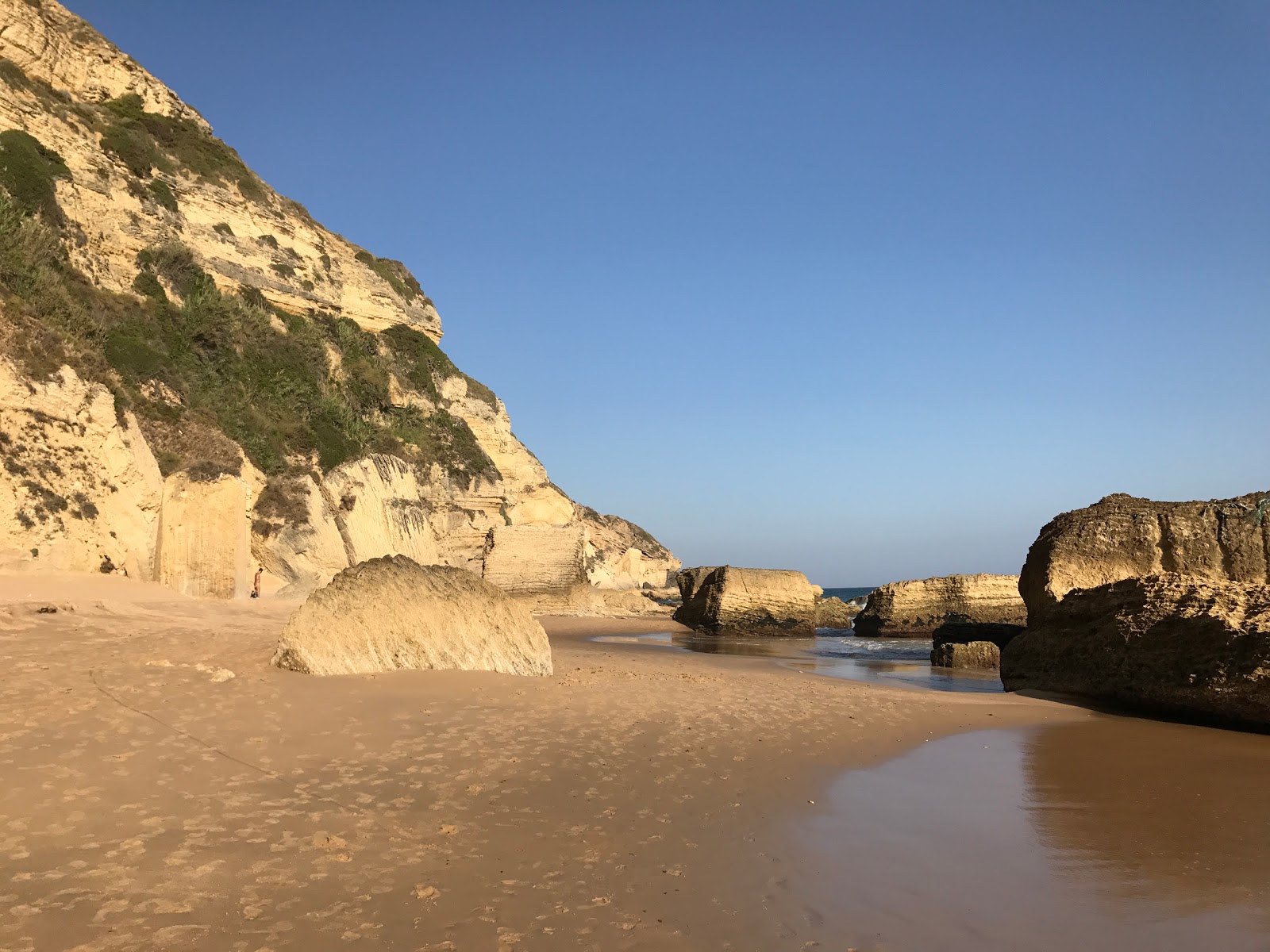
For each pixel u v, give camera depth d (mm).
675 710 12414
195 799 7125
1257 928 5668
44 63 34625
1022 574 22406
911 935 5473
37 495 19547
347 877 5828
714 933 5355
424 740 9586
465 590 14891
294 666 12664
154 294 31641
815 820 7766
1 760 7555
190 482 23531
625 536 101000
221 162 41688
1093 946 5371
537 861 6395
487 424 51406
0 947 4539
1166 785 9562
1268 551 18594
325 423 35531
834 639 38281
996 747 11664
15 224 25828
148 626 16312
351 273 47250
